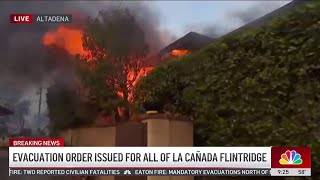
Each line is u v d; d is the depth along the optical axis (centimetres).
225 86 637
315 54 540
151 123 660
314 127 539
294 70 559
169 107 746
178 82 742
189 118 688
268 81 584
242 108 611
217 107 646
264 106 587
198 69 690
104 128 727
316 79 542
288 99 566
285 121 564
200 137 675
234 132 622
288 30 569
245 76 614
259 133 589
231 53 635
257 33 604
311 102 541
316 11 544
